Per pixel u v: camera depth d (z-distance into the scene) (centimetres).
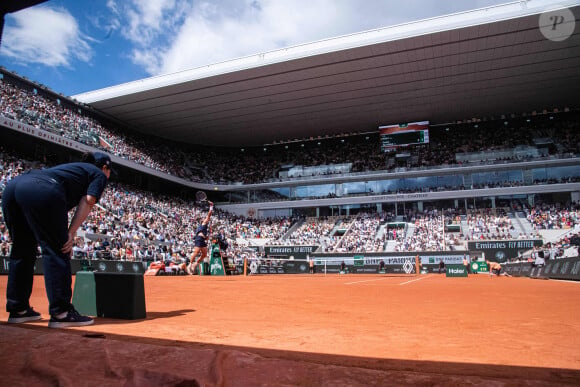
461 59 3716
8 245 2014
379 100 4503
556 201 4191
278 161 5588
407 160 4941
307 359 218
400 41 3469
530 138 4706
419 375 167
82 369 184
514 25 3247
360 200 4725
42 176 333
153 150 5106
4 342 233
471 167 4481
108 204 3356
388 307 529
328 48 3634
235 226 4788
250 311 479
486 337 294
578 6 3005
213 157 5844
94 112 4625
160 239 3384
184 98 4403
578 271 1572
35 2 257
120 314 398
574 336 299
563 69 3850
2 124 2969
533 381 157
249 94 4359
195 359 193
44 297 664
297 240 4369
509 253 3522
